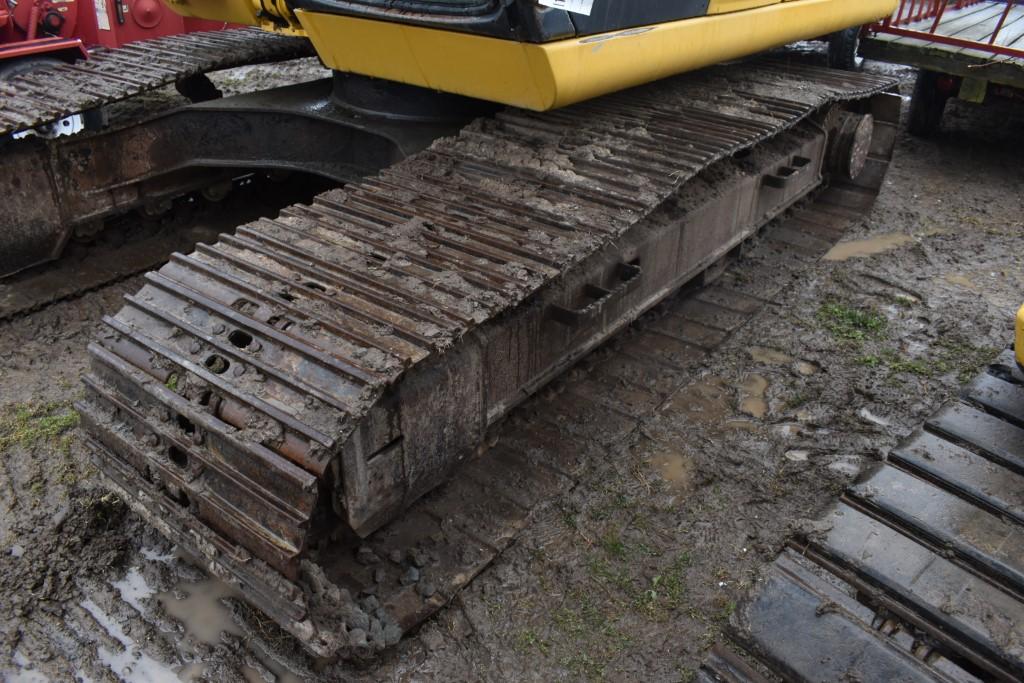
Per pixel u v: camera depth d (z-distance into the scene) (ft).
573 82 10.86
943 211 21.24
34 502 11.26
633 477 11.87
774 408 13.42
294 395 8.04
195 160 16.66
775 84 16.93
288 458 7.75
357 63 13.10
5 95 15.85
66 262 17.06
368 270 9.66
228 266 9.84
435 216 11.02
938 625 6.51
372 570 10.05
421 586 9.87
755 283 17.24
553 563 10.44
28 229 15.60
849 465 12.08
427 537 10.62
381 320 8.68
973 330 15.49
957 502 7.38
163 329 9.18
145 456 9.01
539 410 13.11
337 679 9.04
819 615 6.81
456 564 10.26
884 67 33.45
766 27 14.98
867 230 19.97
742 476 11.90
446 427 9.57
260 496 8.00
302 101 15.93
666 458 12.26
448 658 9.26
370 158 14.83
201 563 9.98
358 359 8.16
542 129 13.56
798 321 15.88
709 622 9.70
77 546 10.59
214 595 10.09
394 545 10.46
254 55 18.78
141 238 18.22
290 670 9.18
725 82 16.83
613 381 13.96
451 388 9.36
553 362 11.71
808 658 6.63
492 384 10.45
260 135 15.93
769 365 14.52
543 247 10.17
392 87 14.24
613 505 11.37
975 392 8.75
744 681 7.02
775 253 18.54
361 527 8.96
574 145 12.96
